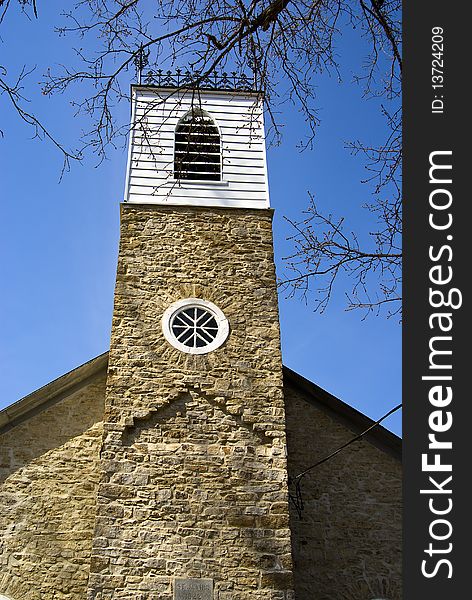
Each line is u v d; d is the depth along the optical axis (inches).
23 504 546.0
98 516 513.3
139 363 584.7
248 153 731.4
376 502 591.5
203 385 580.1
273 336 616.1
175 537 512.7
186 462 544.1
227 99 767.7
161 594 490.3
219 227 677.9
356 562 565.0
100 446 574.6
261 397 581.0
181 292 631.2
